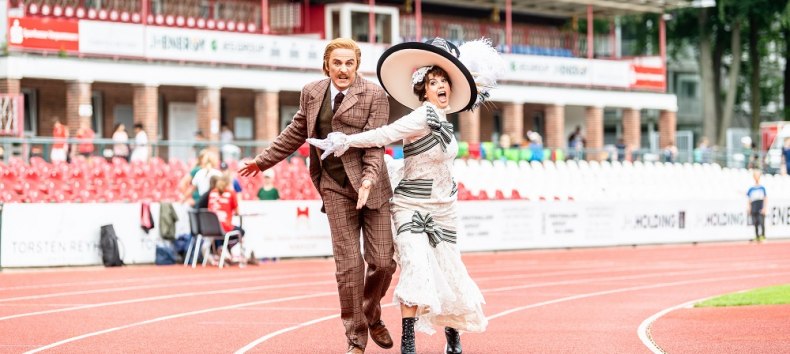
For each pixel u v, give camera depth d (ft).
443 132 40.98
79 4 147.33
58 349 47.29
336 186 40.91
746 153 176.35
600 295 72.13
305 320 57.72
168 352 46.42
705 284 81.20
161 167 113.19
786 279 86.12
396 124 40.32
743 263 104.42
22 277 84.74
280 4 173.99
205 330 53.57
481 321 42.01
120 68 144.15
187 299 68.80
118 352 46.50
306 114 41.47
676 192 151.12
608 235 130.72
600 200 130.41
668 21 256.73
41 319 58.13
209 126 153.28
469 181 132.57
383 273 41.42
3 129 125.08
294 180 119.34
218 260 97.30
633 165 157.99
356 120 40.91
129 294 71.82
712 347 46.93
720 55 260.62
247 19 169.78
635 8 210.38
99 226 95.96
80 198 106.93
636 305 65.57
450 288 41.42
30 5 141.49
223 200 95.81
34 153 109.09
